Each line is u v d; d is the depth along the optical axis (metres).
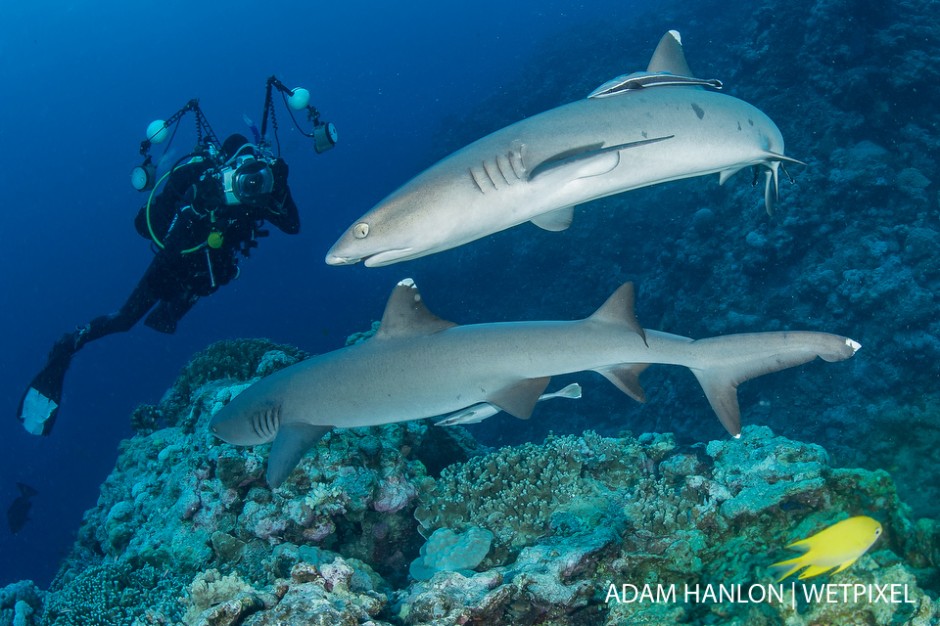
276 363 8.23
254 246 7.54
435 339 5.26
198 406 8.12
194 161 7.13
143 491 7.51
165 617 4.44
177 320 8.02
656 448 7.07
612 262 20.41
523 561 4.84
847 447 7.48
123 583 5.93
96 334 8.42
